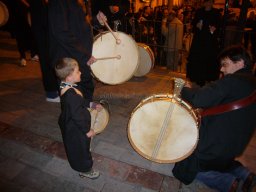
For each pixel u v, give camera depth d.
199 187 2.64
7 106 3.90
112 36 3.19
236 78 2.09
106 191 2.58
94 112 3.00
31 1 3.27
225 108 2.14
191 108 2.21
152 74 5.16
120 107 3.94
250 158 3.04
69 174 2.77
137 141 2.41
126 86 4.59
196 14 4.42
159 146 2.37
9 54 6.04
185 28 7.48
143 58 4.67
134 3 9.97
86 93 3.40
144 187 2.62
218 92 2.09
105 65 3.26
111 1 4.50
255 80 2.12
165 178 2.73
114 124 3.55
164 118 2.24
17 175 2.73
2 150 3.06
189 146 2.28
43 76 3.82
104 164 2.89
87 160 2.50
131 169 2.83
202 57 4.47
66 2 2.73
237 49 2.12
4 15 5.25
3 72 5.05
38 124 3.51
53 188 2.60
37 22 3.36
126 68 3.33
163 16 7.32
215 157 2.33
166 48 5.88
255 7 9.67
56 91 3.94
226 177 2.45
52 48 2.97
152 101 2.23
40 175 2.75
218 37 4.56
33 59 5.64
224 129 2.21
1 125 3.46
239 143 2.24
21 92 4.32
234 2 12.23
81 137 2.35
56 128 3.45
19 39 5.19
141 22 6.35
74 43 2.85
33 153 3.03
